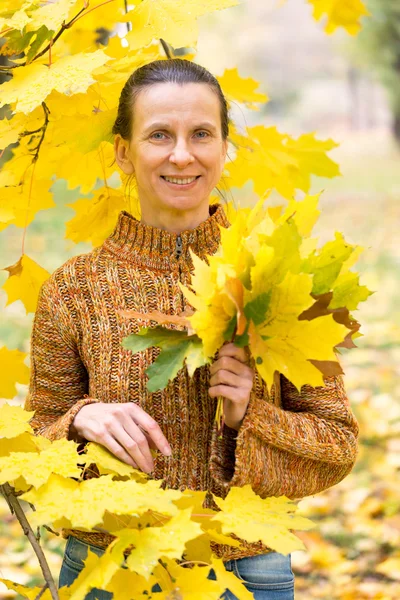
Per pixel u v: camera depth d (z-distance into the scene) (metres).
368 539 3.96
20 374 2.23
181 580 1.49
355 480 4.54
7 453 1.67
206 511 1.58
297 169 2.44
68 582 1.89
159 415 1.78
